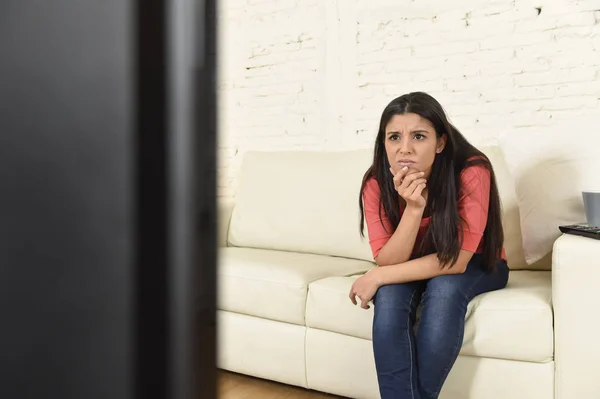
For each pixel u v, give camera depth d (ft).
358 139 8.97
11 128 0.36
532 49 7.57
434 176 5.12
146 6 0.33
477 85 7.97
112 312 0.34
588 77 7.23
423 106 4.98
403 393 4.69
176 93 0.33
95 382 0.35
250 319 6.41
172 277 0.33
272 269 6.35
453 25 8.10
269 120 9.82
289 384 6.46
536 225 5.90
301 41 9.41
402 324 4.86
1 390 0.37
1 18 0.36
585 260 4.48
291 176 8.03
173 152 0.33
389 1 8.54
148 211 0.33
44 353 0.35
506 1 7.70
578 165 5.81
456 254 4.87
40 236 0.35
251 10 9.87
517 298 4.94
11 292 0.36
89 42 0.34
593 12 7.16
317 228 7.53
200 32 0.34
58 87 0.35
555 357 4.67
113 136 0.34
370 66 8.79
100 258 0.34
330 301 5.75
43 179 0.35
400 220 5.37
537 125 7.58
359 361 5.62
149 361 0.34
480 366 4.98
